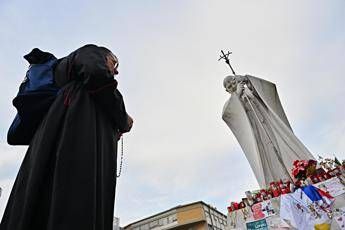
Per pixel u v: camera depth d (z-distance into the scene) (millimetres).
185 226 35688
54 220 1109
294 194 5242
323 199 4867
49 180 1286
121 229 22391
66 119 1393
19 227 1148
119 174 2057
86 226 1148
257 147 8727
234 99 10156
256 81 9664
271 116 8898
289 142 8047
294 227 4969
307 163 5680
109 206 1489
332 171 5176
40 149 1322
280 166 8109
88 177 1271
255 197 6141
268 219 5676
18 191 1336
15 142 1762
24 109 1612
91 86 1518
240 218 6168
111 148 1614
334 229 4613
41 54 1801
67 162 1258
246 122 9523
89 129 1419
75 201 1180
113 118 1701
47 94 1632
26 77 1761
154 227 37906
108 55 1622
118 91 1721
